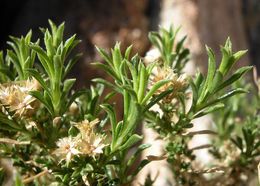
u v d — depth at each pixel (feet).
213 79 0.90
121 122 0.87
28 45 0.89
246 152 1.09
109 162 0.89
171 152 1.02
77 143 0.86
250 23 3.10
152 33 1.06
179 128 0.95
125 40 2.96
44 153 1.00
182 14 2.78
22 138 0.94
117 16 3.04
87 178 0.90
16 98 0.90
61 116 0.93
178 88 0.92
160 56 1.06
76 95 0.95
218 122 1.21
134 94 0.85
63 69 0.93
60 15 3.13
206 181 1.13
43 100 0.89
